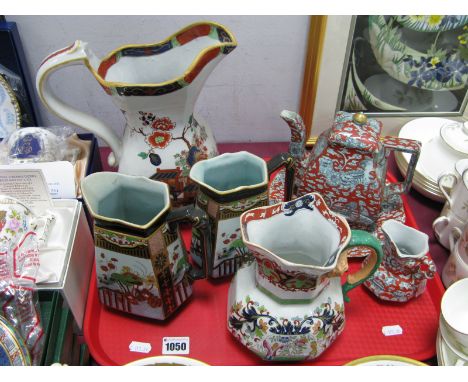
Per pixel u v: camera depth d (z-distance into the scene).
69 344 0.59
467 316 0.59
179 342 0.60
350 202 0.66
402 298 0.64
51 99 0.61
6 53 0.74
